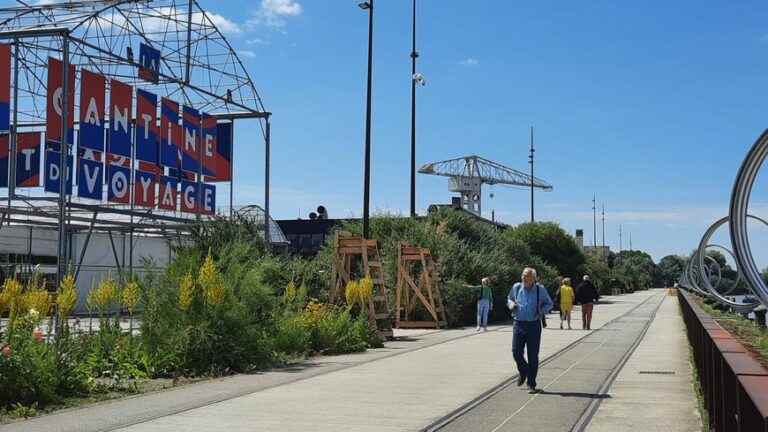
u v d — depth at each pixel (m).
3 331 11.09
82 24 23.56
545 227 59.38
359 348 17.78
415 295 27.73
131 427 8.46
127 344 13.18
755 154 9.56
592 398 10.66
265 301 15.95
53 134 21.67
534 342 11.48
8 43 20.92
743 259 9.77
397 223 34.69
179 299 13.90
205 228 21.44
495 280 32.41
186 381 12.44
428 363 15.12
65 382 10.67
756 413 4.07
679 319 32.97
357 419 8.98
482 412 9.52
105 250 33.38
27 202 24.53
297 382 12.26
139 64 24.23
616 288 87.69
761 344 12.27
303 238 57.62
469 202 123.00
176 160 26.91
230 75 28.34
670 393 11.12
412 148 35.69
